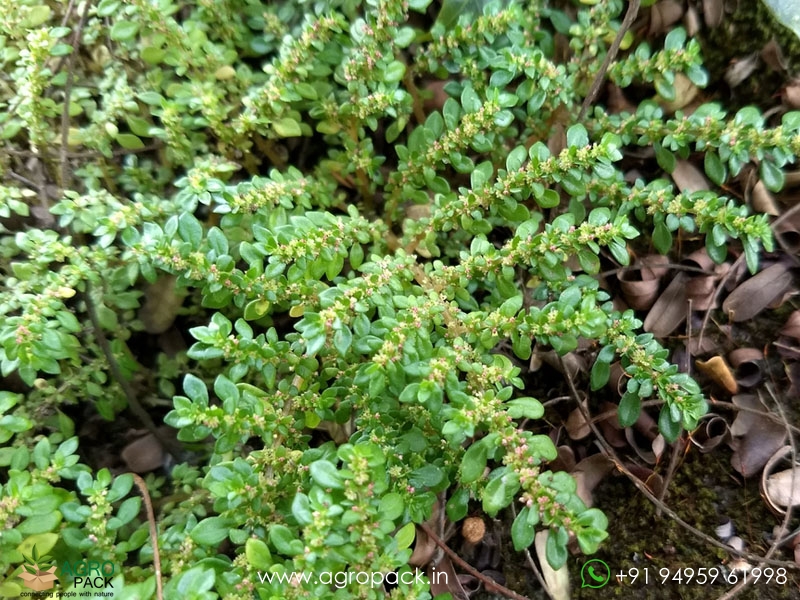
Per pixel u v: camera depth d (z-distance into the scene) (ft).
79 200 0.54
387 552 0.40
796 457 0.62
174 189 0.71
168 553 0.47
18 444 0.58
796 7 0.65
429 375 0.43
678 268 0.69
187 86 0.59
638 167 0.75
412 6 0.54
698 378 0.68
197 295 0.71
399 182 0.63
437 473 0.47
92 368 0.62
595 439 0.66
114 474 0.68
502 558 0.63
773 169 0.54
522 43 0.59
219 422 0.44
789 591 0.58
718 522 0.62
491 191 0.54
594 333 0.48
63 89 0.67
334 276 0.53
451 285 0.55
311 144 0.77
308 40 0.55
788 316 0.68
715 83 0.74
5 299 0.52
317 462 0.39
